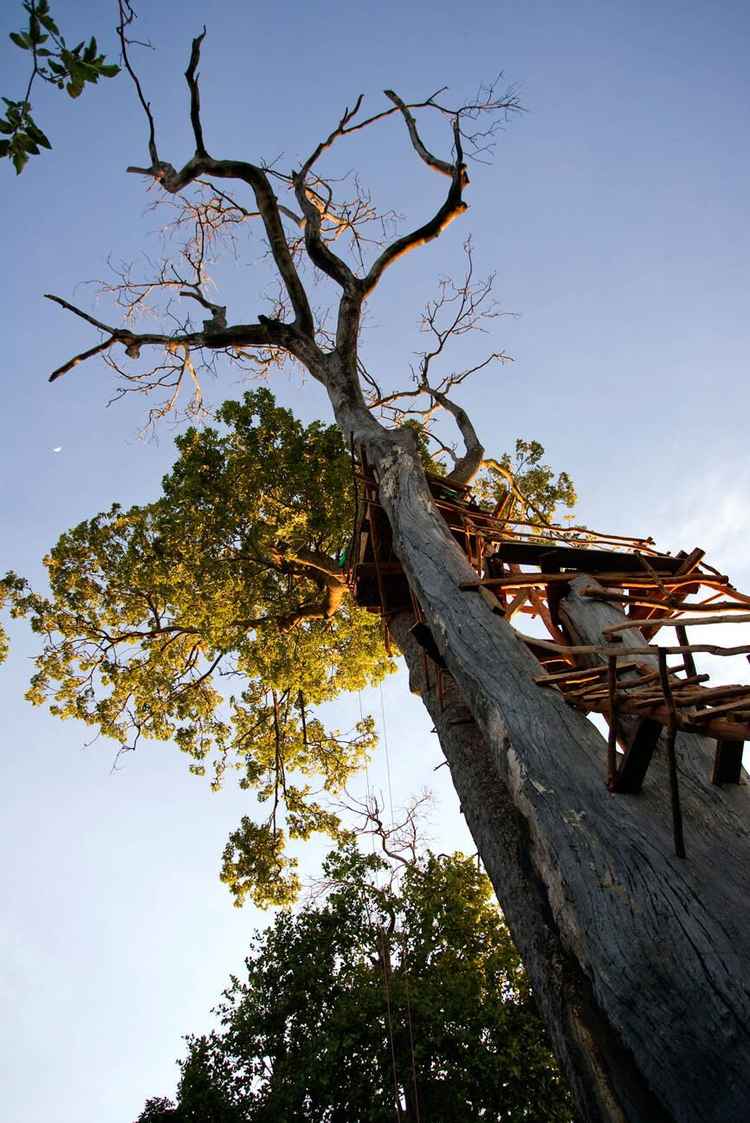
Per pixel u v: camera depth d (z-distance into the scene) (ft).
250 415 41.04
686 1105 7.52
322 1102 29.22
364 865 37.55
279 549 39.93
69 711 44.91
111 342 31.73
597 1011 12.64
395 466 21.81
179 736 46.42
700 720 9.19
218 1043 33.19
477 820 18.01
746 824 10.23
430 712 21.65
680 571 18.98
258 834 44.88
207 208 39.06
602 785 11.19
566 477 46.26
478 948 34.53
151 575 40.34
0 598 43.14
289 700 47.65
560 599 18.03
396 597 25.17
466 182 28.68
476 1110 29.04
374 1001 31.01
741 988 7.88
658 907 9.08
